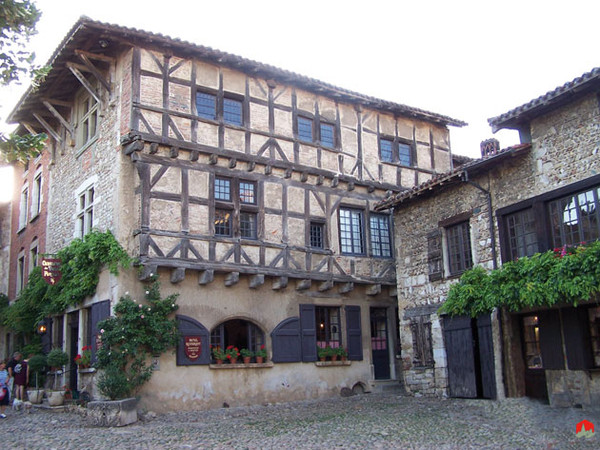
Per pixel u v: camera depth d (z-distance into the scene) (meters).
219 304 13.93
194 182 13.77
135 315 12.30
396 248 15.48
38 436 9.88
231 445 8.63
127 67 13.70
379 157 17.42
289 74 15.55
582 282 9.83
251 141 14.85
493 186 12.70
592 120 10.75
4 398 12.73
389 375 16.88
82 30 12.94
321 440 8.83
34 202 20.06
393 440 8.65
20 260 21.30
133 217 13.22
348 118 17.02
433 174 18.56
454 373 13.19
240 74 15.09
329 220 15.98
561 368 11.02
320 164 16.06
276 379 14.47
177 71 14.05
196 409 13.08
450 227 13.95
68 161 16.86
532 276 10.95
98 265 13.57
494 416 10.49
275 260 14.70
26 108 16.95
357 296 16.53
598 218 10.48
